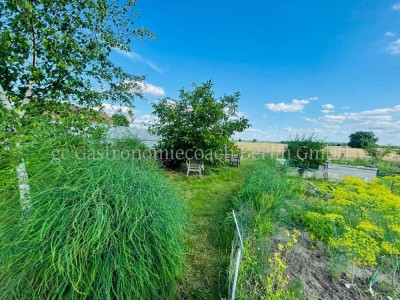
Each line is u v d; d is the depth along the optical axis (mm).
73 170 1852
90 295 1438
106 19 2746
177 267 1832
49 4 2184
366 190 3084
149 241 1715
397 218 2576
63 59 2371
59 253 1349
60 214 1522
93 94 2924
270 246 2582
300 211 3467
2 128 1984
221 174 8031
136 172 2215
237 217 3041
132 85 3359
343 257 2363
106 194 1738
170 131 7707
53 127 2312
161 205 2004
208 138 7156
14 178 1822
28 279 1405
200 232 3107
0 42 1852
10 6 1923
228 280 1831
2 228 1535
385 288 1967
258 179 4559
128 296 1459
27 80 2348
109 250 1505
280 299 1591
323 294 1843
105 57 2873
